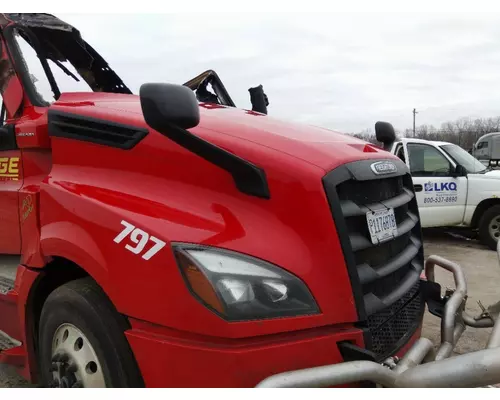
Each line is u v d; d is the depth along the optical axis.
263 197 2.17
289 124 2.85
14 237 2.96
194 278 1.93
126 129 2.47
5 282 3.10
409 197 2.93
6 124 3.18
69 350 2.31
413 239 3.00
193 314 1.92
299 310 2.01
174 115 2.01
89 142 2.60
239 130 2.43
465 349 3.90
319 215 2.12
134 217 2.13
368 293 2.29
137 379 2.14
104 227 2.19
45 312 2.46
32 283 2.64
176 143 2.23
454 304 2.91
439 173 8.38
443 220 8.34
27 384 3.30
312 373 1.81
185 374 1.98
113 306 2.19
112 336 2.15
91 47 3.94
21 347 2.87
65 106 2.80
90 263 2.20
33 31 3.47
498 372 1.77
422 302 2.99
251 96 4.48
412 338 2.60
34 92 3.17
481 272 6.46
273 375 1.83
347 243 2.14
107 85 4.16
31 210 2.71
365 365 1.89
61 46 3.72
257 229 2.12
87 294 2.24
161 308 1.99
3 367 3.56
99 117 2.59
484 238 8.19
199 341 1.97
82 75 3.92
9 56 3.21
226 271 1.94
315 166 2.19
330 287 2.09
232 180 2.23
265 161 2.20
